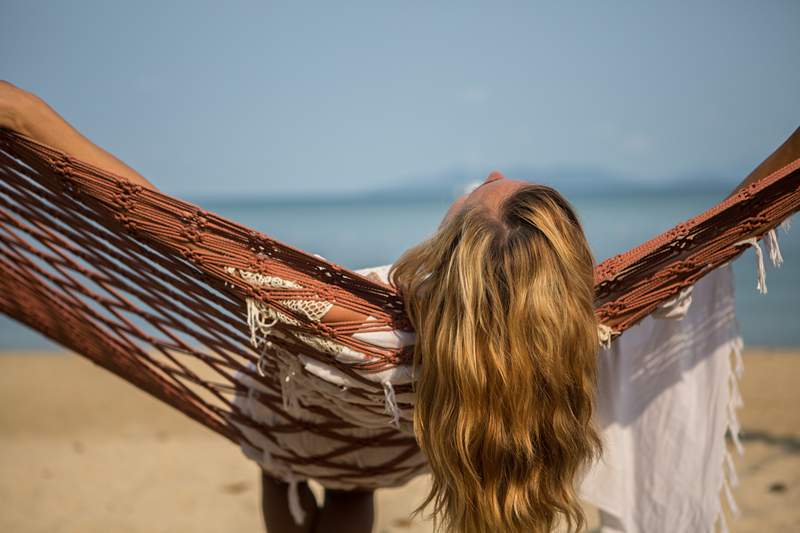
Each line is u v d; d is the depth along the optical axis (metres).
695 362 1.84
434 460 1.41
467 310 1.30
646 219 49.22
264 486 2.05
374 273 1.71
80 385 6.75
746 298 13.81
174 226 1.38
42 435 5.23
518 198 1.37
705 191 172.50
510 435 1.34
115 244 1.54
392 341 1.44
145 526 3.62
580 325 1.34
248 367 1.83
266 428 1.83
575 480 1.75
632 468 1.89
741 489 3.61
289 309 1.40
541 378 1.33
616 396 1.88
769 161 1.62
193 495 4.05
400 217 72.38
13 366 7.71
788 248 21.30
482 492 1.38
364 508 2.03
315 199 171.25
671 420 1.85
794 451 4.14
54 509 3.84
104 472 4.44
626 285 1.55
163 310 1.71
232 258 1.40
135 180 1.42
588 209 68.25
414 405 1.45
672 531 1.83
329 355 1.46
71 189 1.40
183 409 1.93
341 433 1.77
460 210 1.40
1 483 4.23
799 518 3.23
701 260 1.56
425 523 3.51
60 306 1.81
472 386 1.32
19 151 1.38
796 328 10.62
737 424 1.81
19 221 1.66
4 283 1.86
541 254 1.31
